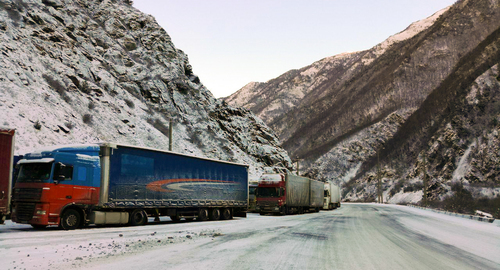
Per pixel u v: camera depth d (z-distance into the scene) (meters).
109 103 44.41
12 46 37.53
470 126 99.12
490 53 166.25
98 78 47.47
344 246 12.45
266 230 18.06
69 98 38.50
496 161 79.19
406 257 10.51
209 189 25.75
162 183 21.62
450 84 161.12
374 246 12.70
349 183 132.25
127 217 19.36
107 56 55.50
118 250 10.62
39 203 15.98
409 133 138.88
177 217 24.98
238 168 29.47
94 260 8.92
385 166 126.50
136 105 50.56
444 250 12.42
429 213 42.75
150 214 21.61
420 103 178.62
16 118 29.50
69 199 16.77
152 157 21.08
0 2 42.34
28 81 35.09
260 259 9.38
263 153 71.88
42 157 16.73
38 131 30.25
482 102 104.56
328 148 161.50
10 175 15.30
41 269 7.79
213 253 10.24
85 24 56.94
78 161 17.30
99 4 66.38
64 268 7.91
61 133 32.50
